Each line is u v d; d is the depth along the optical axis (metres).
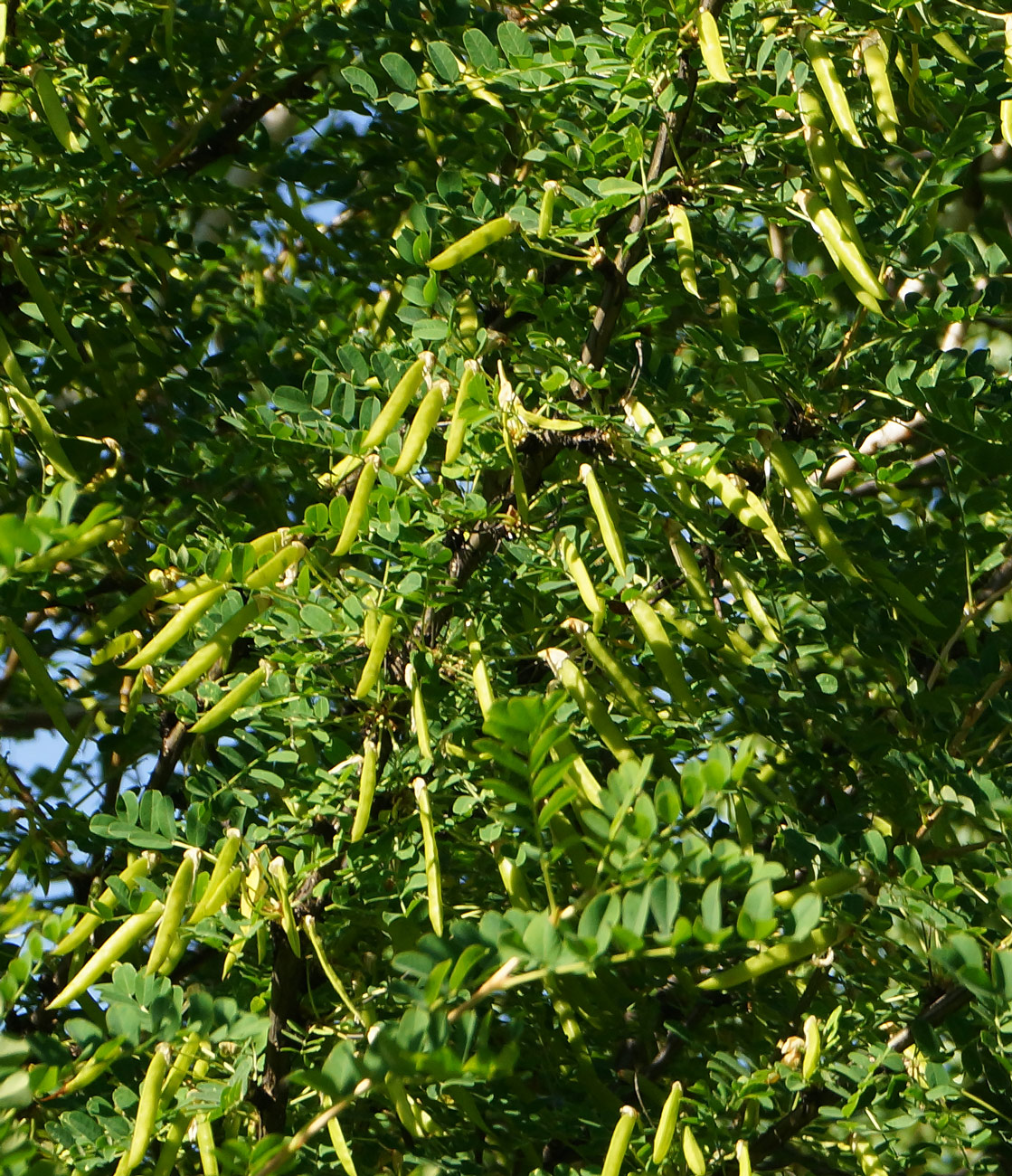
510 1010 1.95
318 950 1.89
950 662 2.02
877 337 1.99
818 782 2.03
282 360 2.11
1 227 2.05
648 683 2.03
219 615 1.92
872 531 2.02
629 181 1.91
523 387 1.94
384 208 2.19
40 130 2.07
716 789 1.74
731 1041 2.05
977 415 1.94
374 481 1.87
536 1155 1.95
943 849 1.96
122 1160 1.84
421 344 1.93
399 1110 1.83
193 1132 1.87
